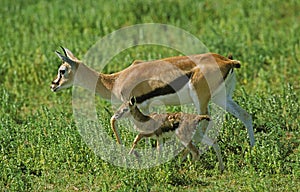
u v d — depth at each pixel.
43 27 37.44
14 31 37.09
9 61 31.84
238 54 31.84
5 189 20.41
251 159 21.45
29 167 21.77
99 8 39.94
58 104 28.06
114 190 20.11
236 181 20.42
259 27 36.12
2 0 42.75
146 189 19.72
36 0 42.44
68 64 23.55
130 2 40.34
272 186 20.00
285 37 34.34
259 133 23.44
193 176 20.92
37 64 31.67
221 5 39.94
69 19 38.19
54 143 22.61
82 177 21.17
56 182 20.94
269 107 25.19
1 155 22.17
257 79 29.73
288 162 21.59
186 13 38.91
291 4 39.38
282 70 30.39
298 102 26.02
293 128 24.14
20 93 29.41
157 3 40.16
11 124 24.73
